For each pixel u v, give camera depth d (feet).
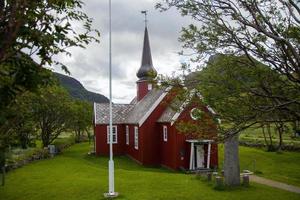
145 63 148.77
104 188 69.56
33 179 82.69
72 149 167.73
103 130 144.05
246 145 157.38
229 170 69.26
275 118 32.09
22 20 13.03
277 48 31.48
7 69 14.20
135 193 64.44
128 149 140.15
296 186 71.46
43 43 14.70
